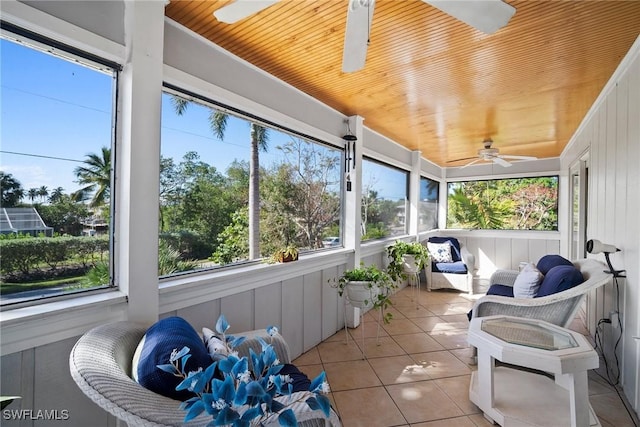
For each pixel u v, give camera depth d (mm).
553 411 1743
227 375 732
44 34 1226
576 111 3084
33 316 1153
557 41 1865
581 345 1648
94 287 1414
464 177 6230
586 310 3287
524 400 1849
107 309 1386
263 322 2268
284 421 661
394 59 2104
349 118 3332
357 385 2182
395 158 4504
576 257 4352
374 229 4117
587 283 2123
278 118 2424
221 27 1763
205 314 1860
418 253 4191
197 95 1849
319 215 3029
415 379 2262
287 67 2252
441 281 4785
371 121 3500
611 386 2176
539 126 3605
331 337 3041
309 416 862
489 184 6070
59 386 1238
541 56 2049
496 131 3834
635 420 1812
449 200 6395
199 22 1714
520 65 2176
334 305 3135
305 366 2459
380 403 1974
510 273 3428
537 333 1849
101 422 1347
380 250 4141
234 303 2045
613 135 2369
